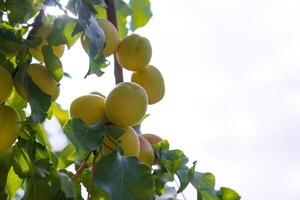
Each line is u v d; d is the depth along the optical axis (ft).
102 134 2.22
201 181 2.65
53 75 2.28
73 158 2.15
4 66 2.29
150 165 2.51
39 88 2.23
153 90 2.65
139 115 2.35
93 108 2.35
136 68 2.62
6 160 2.46
